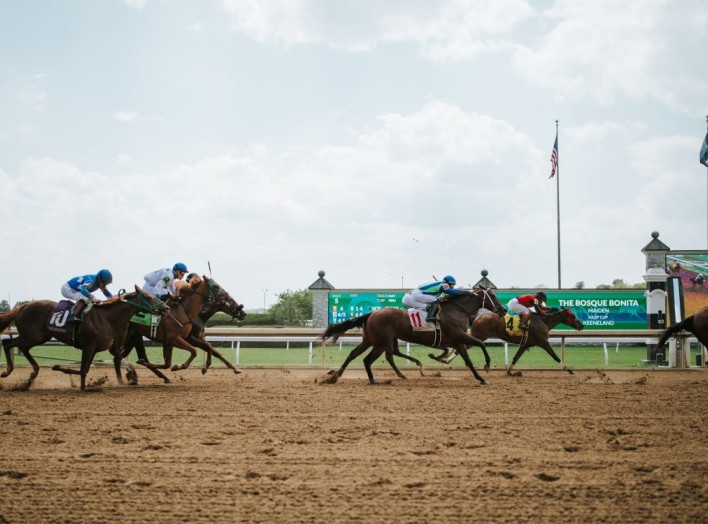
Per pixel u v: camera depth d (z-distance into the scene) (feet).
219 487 17.94
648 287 65.26
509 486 17.90
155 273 42.29
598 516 15.66
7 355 38.34
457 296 42.11
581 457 20.93
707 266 71.82
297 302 160.66
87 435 24.47
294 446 22.57
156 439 23.75
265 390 37.68
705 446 22.38
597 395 35.22
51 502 16.80
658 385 40.52
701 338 41.55
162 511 16.14
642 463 20.12
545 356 72.18
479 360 65.92
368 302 74.95
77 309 36.52
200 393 36.22
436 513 15.92
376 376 48.70
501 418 27.86
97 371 51.67
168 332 40.27
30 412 29.50
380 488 17.84
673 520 15.40
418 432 24.88
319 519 15.57
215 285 41.65
